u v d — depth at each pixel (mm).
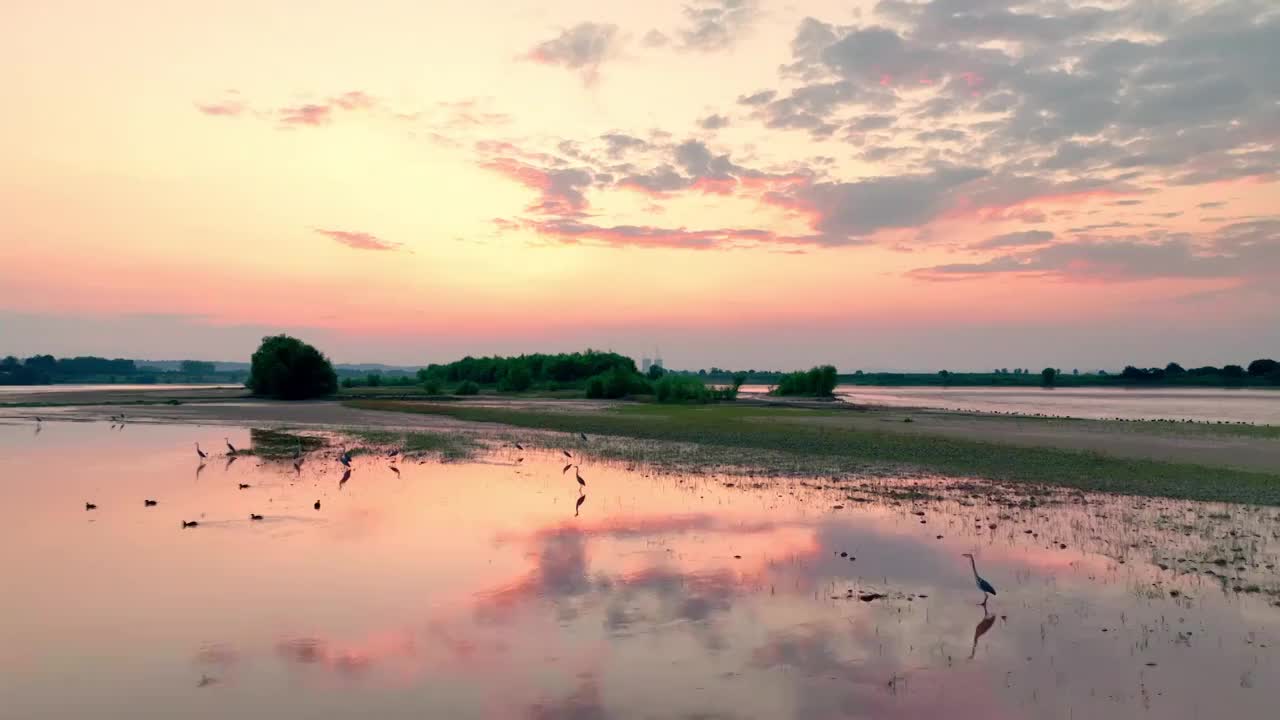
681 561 13055
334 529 15562
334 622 9883
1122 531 15539
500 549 13891
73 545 14070
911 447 31422
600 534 15172
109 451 30609
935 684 7930
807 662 8570
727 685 7910
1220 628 9719
